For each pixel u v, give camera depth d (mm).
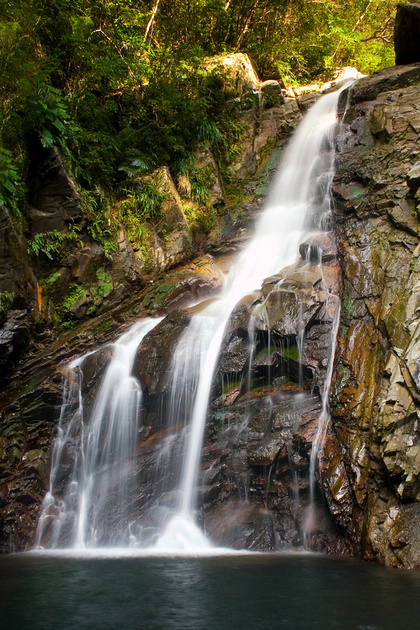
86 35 14484
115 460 9867
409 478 6953
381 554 6816
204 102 16000
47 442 10344
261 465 8398
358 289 9383
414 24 14508
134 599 5180
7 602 5133
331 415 8445
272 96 17438
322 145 14742
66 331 12227
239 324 9625
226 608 4863
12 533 9164
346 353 8773
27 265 11484
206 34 19391
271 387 9375
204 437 9211
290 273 10500
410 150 11336
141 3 18062
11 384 11109
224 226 14914
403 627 4324
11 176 10672
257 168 16250
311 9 20328
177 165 15125
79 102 14078
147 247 13594
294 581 5793
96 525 9102
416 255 8906
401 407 7379
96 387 10680
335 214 11484
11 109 11594
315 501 8125
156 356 10281
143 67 15766
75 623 4504
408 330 7977
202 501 8656
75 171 12828
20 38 12258
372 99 14148
